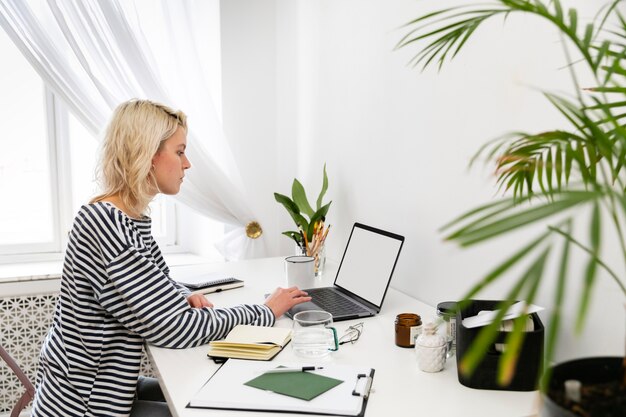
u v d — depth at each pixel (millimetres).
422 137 1866
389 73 2018
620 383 729
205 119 2660
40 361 1606
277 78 2865
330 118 2443
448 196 1757
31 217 2807
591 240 521
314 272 2086
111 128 1603
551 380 730
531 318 1236
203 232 2996
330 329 1434
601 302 1277
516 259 549
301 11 2609
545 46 1382
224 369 1319
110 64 2447
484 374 1219
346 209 2371
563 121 1343
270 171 2920
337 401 1137
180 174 1690
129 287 1432
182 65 2617
